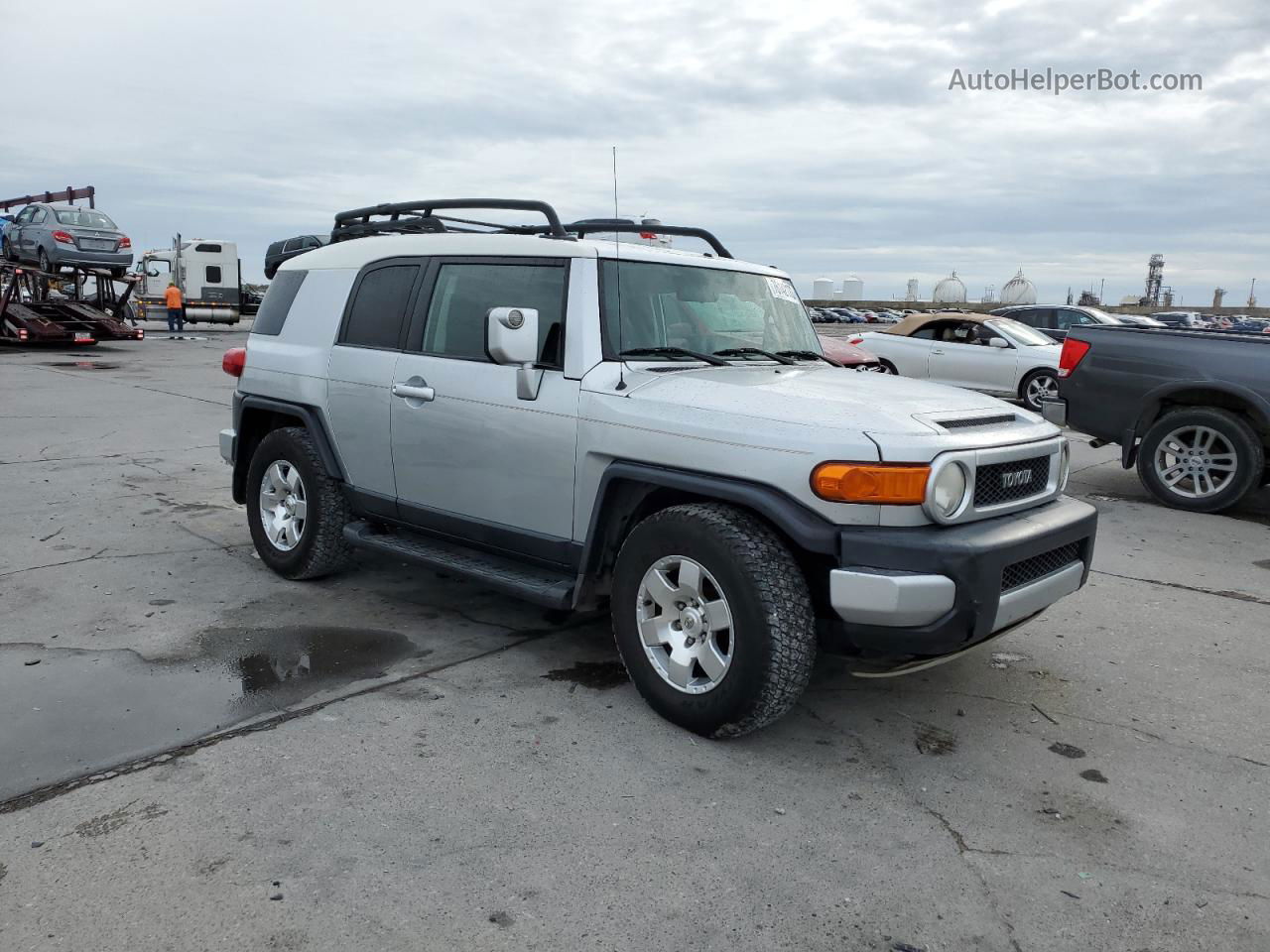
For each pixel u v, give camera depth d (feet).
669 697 11.48
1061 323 57.52
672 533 11.16
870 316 212.02
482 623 15.30
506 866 8.75
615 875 8.67
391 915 8.01
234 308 110.32
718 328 13.74
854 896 8.46
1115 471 31.71
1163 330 26.08
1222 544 21.81
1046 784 10.61
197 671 13.03
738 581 10.50
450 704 12.21
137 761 10.50
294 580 17.16
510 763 10.70
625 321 12.75
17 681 12.54
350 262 16.39
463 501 13.94
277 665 13.32
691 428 11.14
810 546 10.18
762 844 9.23
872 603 9.96
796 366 13.76
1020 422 12.01
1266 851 9.38
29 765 10.34
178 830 9.16
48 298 69.67
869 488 10.02
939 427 10.69
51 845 8.86
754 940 7.85
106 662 13.25
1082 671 14.01
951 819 9.81
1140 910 8.39
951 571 9.96
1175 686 13.52
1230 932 8.11
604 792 10.11
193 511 22.29
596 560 12.47
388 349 15.12
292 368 16.69
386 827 9.33
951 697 12.94
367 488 15.58
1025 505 11.43
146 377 51.80
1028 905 8.42
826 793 10.25
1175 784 10.68
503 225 16.07
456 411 13.74
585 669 13.48
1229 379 24.43
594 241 13.37
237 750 10.82
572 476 12.44
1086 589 18.13
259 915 7.95
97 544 19.22
